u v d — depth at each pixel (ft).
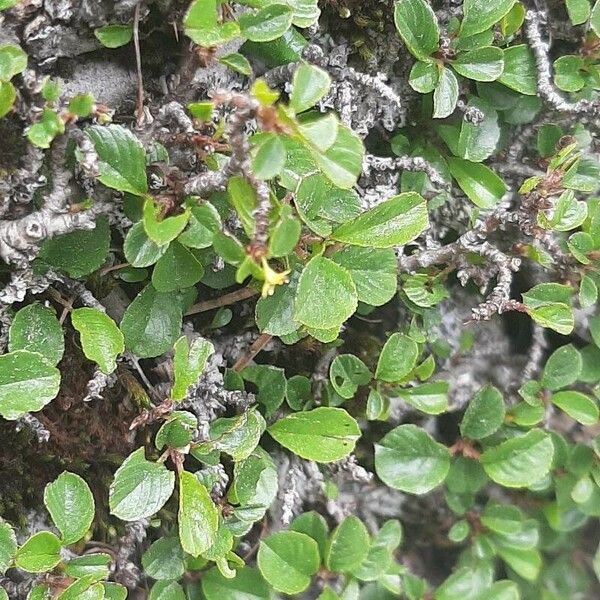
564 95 1.98
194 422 1.76
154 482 1.76
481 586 2.05
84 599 1.75
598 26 1.90
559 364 2.00
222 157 1.74
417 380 2.02
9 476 1.83
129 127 1.78
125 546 1.86
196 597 1.90
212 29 1.70
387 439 1.98
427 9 1.83
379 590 2.06
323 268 1.73
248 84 1.83
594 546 2.20
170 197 1.73
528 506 2.13
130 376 1.85
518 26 1.90
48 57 1.75
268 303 1.78
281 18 1.73
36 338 1.75
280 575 1.90
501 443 2.00
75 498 1.77
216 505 1.82
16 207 1.74
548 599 2.17
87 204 1.73
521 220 1.86
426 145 1.96
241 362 1.90
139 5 1.74
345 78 1.87
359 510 2.07
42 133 1.67
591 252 1.94
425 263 1.92
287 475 1.97
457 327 2.06
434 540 2.13
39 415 1.82
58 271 1.77
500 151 1.99
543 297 1.91
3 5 1.69
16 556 1.74
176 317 1.81
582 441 2.11
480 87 1.93
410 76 1.85
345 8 1.86
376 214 1.77
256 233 1.64
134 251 1.73
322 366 1.98
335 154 1.65
